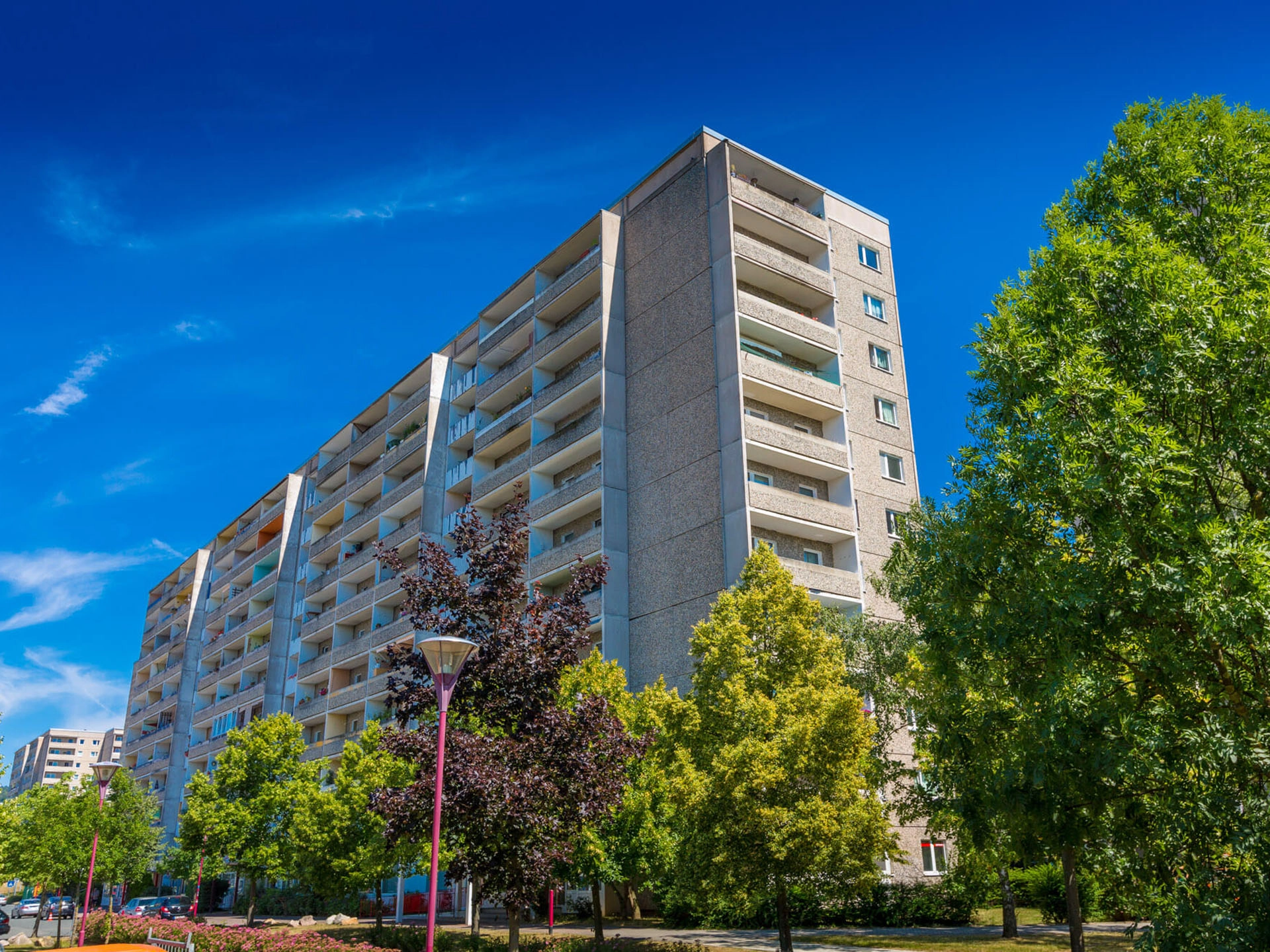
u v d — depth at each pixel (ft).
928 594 45.27
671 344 125.08
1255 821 32.63
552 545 138.00
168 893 229.25
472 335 174.40
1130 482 35.63
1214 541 33.27
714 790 58.75
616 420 128.98
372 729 105.09
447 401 175.22
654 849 71.87
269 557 231.50
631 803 71.26
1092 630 36.99
